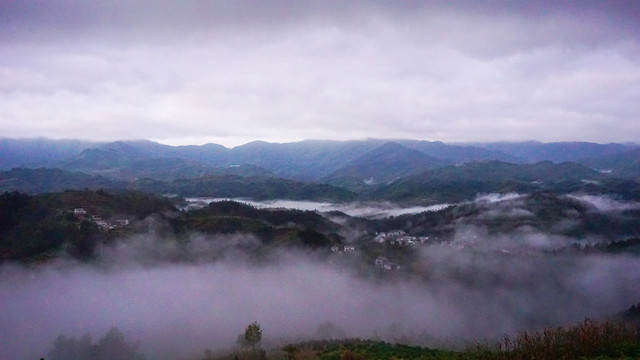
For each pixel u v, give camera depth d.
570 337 65.44
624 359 56.03
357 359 68.38
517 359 61.19
